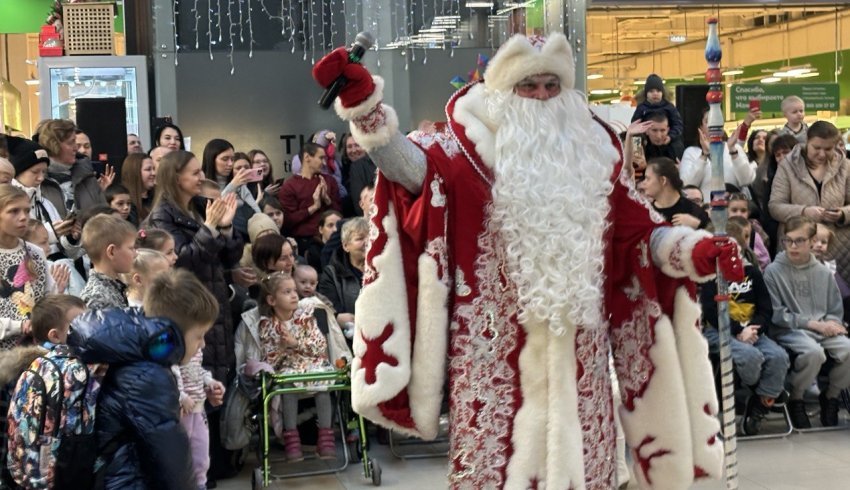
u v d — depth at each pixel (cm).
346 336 654
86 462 317
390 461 646
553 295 322
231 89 1006
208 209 583
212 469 610
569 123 339
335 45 1024
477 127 337
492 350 331
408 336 333
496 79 338
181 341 329
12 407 337
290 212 788
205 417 557
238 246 606
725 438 363
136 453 320
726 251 332
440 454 657
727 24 1120
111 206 648
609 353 360
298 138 1017
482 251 333
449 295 336
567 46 340
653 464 355
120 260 478
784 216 779
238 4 998
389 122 322
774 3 1127
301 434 664
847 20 1142
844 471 606
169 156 583
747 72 1130
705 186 801
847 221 767
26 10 1339
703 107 857
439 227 330
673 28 1119
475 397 331
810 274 700
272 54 1012
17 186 553
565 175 330
